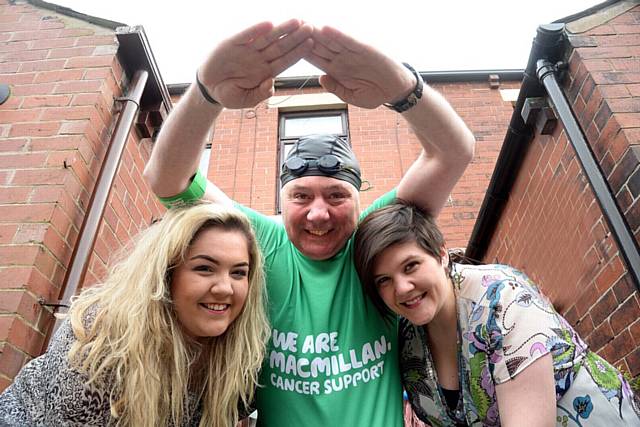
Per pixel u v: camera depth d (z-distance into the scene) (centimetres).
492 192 350
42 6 279
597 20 254
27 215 197
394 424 141
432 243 145
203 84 133
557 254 278
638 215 199
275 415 145
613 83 226
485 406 140
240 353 148
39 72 249
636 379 197
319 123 600
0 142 222
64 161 214
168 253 142
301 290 164
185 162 156
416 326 158
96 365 127
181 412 141
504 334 135
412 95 142
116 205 248
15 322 170
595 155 226
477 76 593
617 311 221
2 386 160
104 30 268
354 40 121
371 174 541
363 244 148
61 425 122
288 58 122
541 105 276
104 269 231
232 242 146
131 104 254
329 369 146
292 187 168
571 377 134
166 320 142
